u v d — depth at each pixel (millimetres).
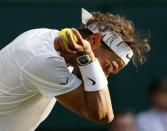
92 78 8523
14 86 8922
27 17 17375
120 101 17656
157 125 16750
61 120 17500
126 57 9062
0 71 9008
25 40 8938
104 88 8609
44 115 9758
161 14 17844
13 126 9289
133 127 16250
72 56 8562
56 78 8562
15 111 9172
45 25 17391
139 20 17766
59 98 8703
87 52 8492
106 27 9016
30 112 9328
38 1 17375
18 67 8812
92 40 8992
